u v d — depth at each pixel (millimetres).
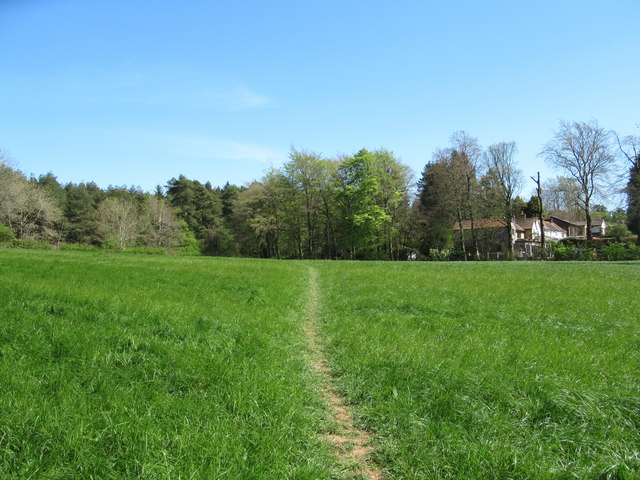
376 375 6398
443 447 4395
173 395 5180
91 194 87688
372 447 4711
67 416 4285
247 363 6508
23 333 6676
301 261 36312
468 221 66062
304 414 5176
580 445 4379
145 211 76188
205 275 17031
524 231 78125
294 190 62750
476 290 15320
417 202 66438
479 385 5695
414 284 17172
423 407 5316
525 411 5098
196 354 6590
